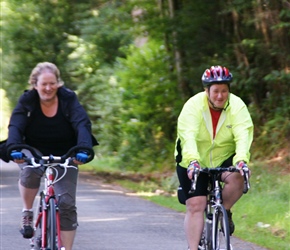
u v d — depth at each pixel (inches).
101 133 1998.0
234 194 537.6
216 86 518.6
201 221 535.2
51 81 534.9
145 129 1740.9
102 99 1977.1
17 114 541.0
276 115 1259.8
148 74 1699.1
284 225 792.9
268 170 1143.6
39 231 564.4
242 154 512.1
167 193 1200.8
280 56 1270.9
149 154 1718.8
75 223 565.0
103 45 1900.8
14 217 885.2
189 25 1423.5
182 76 1550.2
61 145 560.7
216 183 525.0
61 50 2100.1
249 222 832.9
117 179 1510.8
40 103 544.1
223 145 541.0
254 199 962.7
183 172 539.2
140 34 1694.1
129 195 1171.3
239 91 1373.0
